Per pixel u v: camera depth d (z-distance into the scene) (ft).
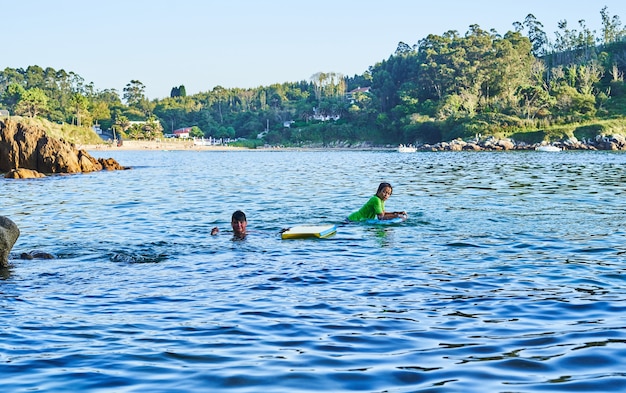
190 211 65.00
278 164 206.59
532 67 579.07
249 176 131.85
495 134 449.06
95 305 27.63
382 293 29.14
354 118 624.18
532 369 18.83
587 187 90.38
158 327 24.07
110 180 121.29
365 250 40.65
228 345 21.71
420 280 31.81
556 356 19.99
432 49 615.57
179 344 21.88
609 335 22.15
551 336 22.18
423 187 92.22
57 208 69.46
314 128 629.10
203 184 107.24
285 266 35.81
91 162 161.68
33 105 626.23
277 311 26.16
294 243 43.70
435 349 20.98
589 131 430.61
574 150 384.68
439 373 18.62
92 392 17.42
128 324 24.50
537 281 31.27
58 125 597.93
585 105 473.67
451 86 549.13
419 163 200.64
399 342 21.81
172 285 31.35
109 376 18.71
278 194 84.53
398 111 574.56
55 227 54.03
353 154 367.04
